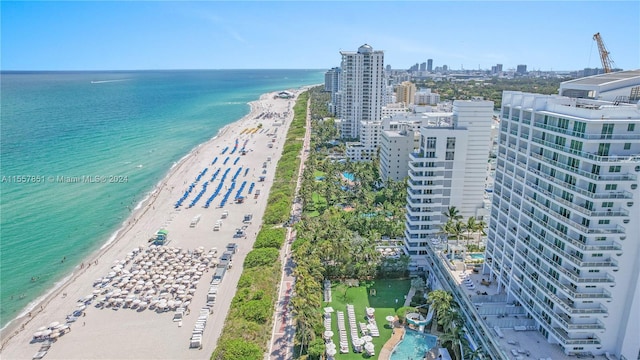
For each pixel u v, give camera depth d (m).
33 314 108.88
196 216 173.75
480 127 121.44
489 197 146.00
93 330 101.50
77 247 149.38
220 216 175.75
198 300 113.19
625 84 80.12
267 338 95.31
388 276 121.44
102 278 125.69
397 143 191.75
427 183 121.06
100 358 91.75
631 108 65.62
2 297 119.31
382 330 97.56
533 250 80.06
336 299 110.69
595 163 64.56
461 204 125.94
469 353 79.88
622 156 64.88
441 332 95.88
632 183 65.12
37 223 167.75
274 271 123.69
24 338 99.19
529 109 81.38
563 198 72.88
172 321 104.44
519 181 85.62
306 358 86.25
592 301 70.19
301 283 99.88
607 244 68.12
